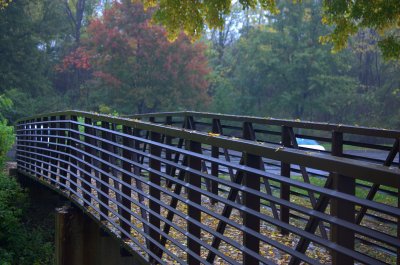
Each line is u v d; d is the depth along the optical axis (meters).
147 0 12.39
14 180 14.14
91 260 8.49
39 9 43.84
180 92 35.62
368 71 43.50
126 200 6.36
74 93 45.25
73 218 8.50
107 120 6.96
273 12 11.80
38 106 38.44
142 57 35.34
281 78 39.03
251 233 3.52
